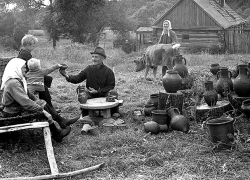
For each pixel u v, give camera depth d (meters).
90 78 6.95
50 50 19.25
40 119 5.27
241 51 26.28
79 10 32.28
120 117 6.95
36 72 5.88
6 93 5.01
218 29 26.92
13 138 5.51
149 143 5.33
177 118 5.84
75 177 4.35
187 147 5.16
